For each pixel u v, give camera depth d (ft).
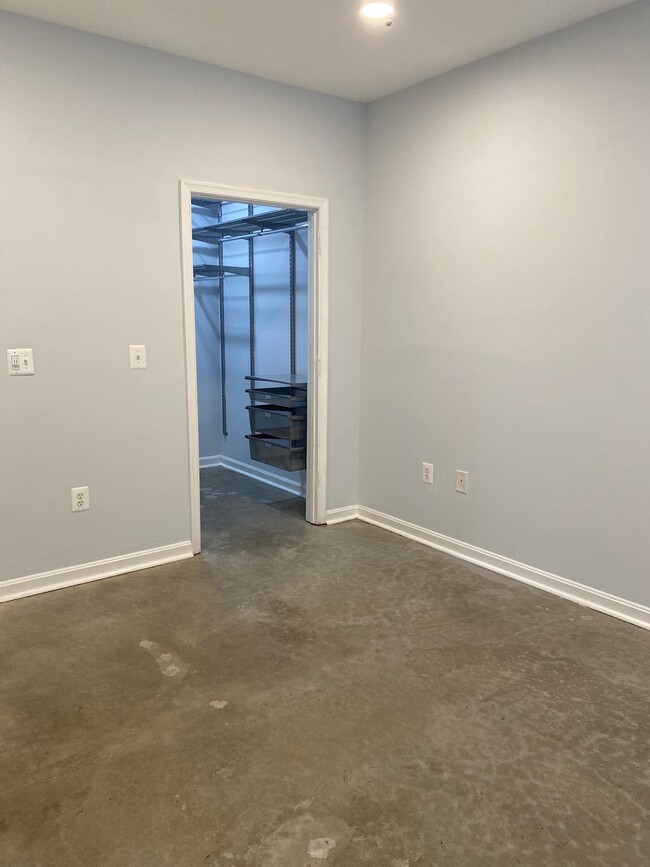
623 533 8.82
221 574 10.34
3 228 8.68
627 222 8.30
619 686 7.29
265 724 6.55
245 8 8.13
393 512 12.59
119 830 5.21
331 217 11.89
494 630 8.57
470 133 10.13
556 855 5.01
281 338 15.08
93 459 9.87
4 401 9.00
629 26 7.99
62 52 8.78
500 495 10.44
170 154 9.91
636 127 8.07
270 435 13.70
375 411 12.69
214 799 5.54
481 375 10.49
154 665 7.63
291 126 11.10
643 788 5.72
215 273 16.74
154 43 9.30
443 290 10.94
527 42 9.12
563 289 9.14
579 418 9.17
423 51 9.50
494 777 5.84
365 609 9.14
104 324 9.68
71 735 6.36
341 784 5.73
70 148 9.04
